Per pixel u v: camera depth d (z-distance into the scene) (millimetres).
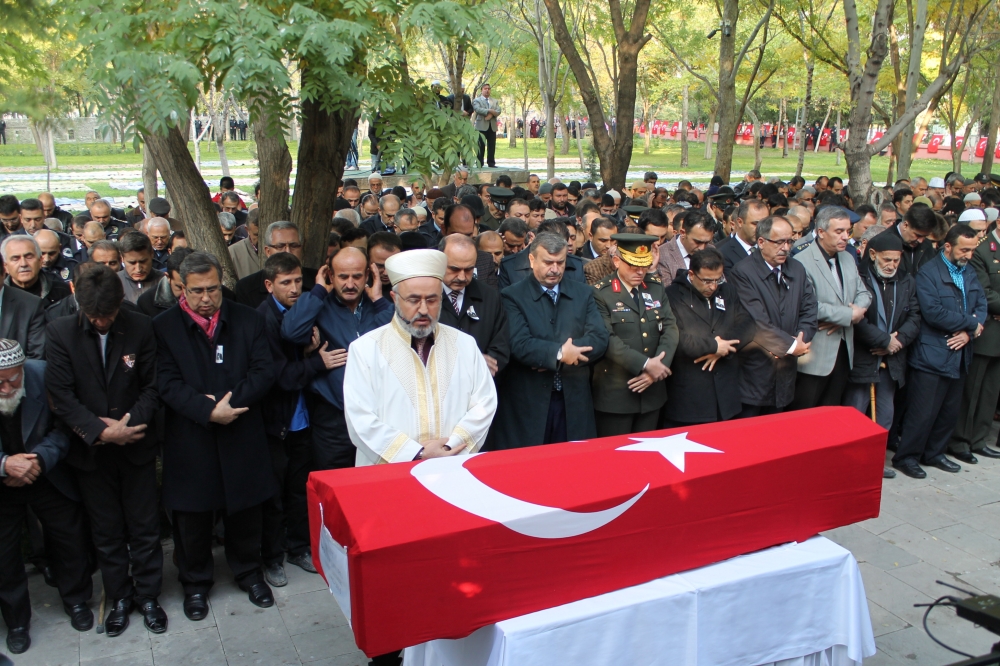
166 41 4086
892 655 4180
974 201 10688
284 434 4742
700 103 46000
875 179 33188
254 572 4605
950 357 6375
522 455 3189
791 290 5688
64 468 4152
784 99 45312
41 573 4898
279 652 4102
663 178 31812
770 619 3205
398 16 4613
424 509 2734
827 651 3410
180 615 4430
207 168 29422
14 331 4523
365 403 3564
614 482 2998
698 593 3020
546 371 4770
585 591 2938
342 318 4672
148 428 4273
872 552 5293
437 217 9078
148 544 4309
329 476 2969
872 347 6227
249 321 4383
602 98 33719
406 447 3459
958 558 5234
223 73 4250
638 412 5074
